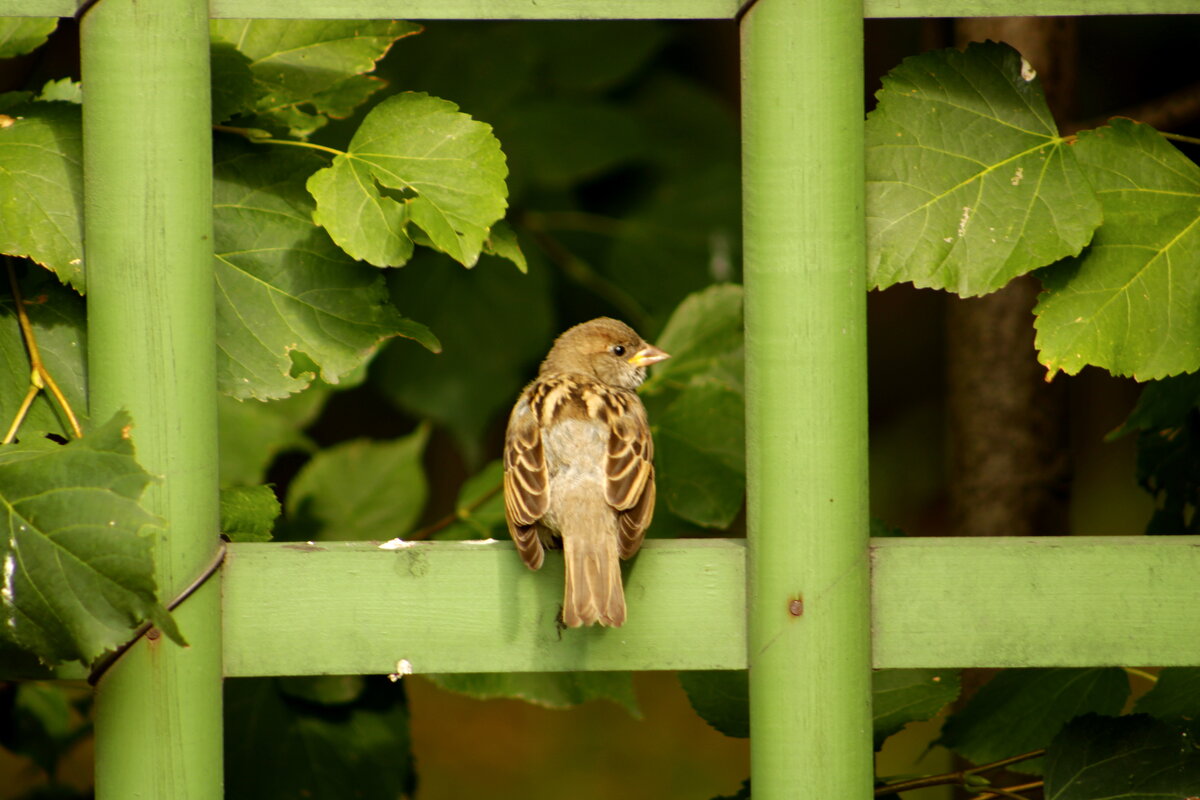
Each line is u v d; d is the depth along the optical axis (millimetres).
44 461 6434
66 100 6570
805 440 6473
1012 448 6914
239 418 6953
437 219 6500
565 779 9766
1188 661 6484
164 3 6465
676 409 6789
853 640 6480
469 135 6508
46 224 6496
